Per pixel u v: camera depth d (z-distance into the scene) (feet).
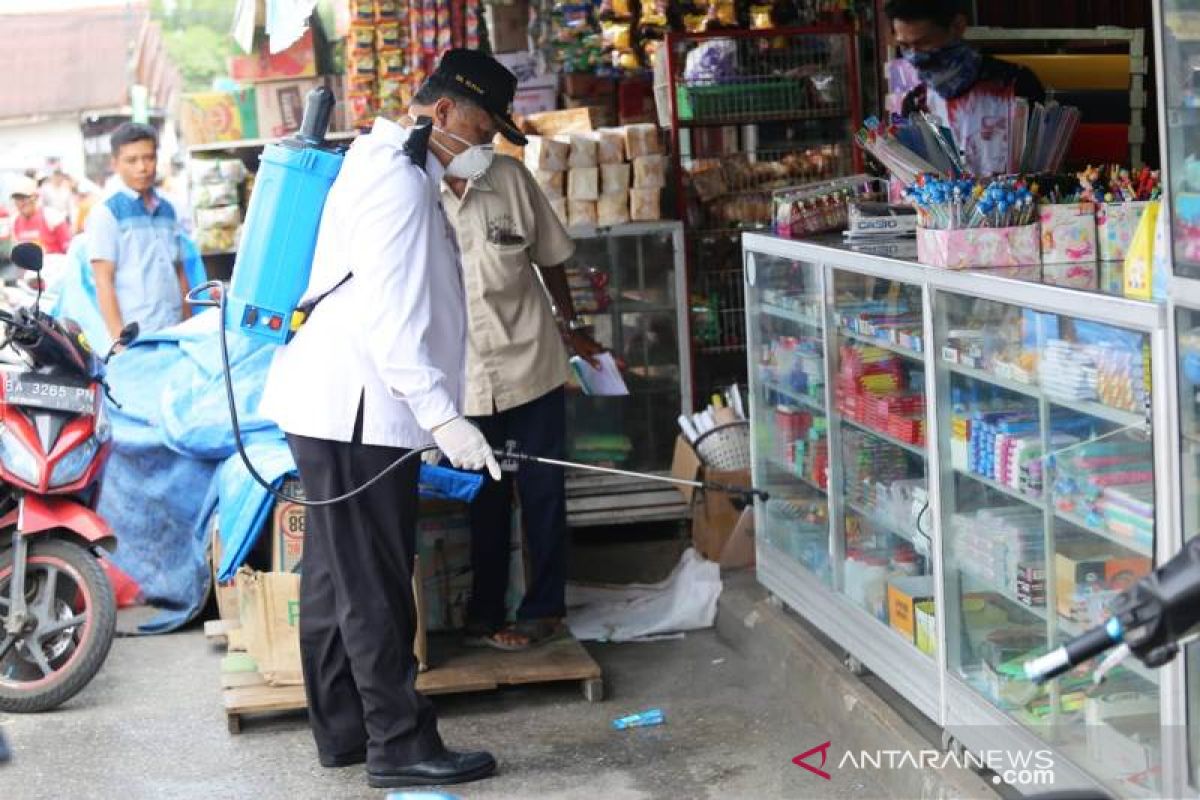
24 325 16.69
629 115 25.29
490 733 15.72
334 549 13.87
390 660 14.07
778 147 23.67
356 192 13.14
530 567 17.88
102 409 17.54
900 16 17.39
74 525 16.90
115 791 14.57
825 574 16.06
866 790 13.75
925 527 13.60
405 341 13.05
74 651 17.60
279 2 21.26
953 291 12.42
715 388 23.58
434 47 24.66
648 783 14.19
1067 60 20.81
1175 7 9.34
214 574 18.24
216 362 19.98
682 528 22.52
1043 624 11.69
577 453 22.67
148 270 22.98
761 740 15.16
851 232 15.53
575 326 18.49
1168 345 9.53
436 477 16.16
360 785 14.51
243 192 25.81
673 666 17.66
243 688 16.29
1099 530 10.66
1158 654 6.51
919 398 13.52
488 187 17.13
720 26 22.82
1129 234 12.51
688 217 23.20
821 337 15.78
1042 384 11.27
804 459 16.58
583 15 24.71
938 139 15.39
